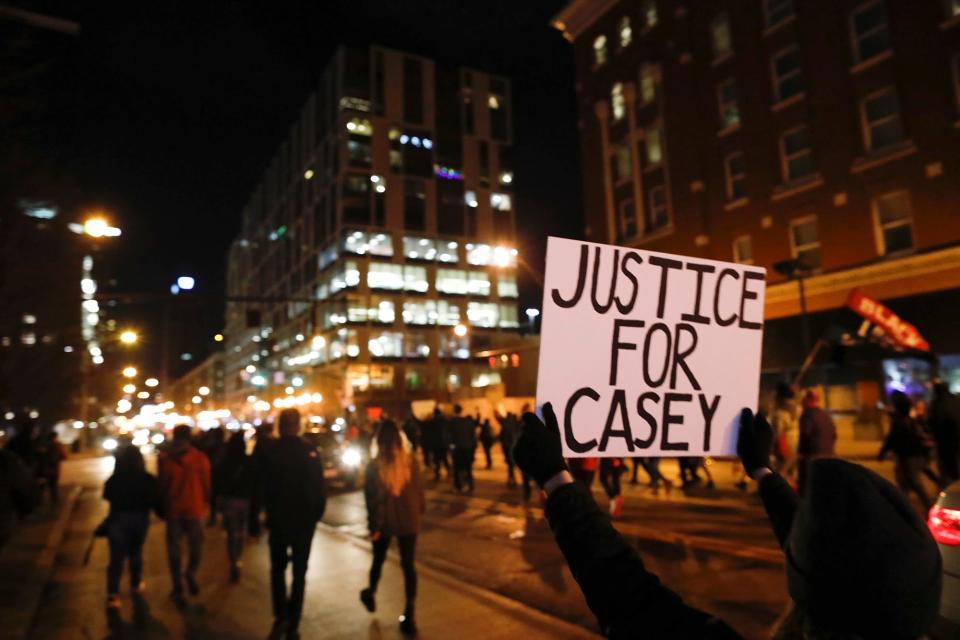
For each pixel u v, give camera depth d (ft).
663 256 6.89
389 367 211.41
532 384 139.64
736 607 19.99
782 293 76.54
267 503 18.43
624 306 6.65
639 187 94.17
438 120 231.09
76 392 56.13
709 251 84.94
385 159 219.82
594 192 101.45
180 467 23.48
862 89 70.64
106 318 61.41
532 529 34.17
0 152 28.07
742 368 7.11
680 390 6.77
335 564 28.22
